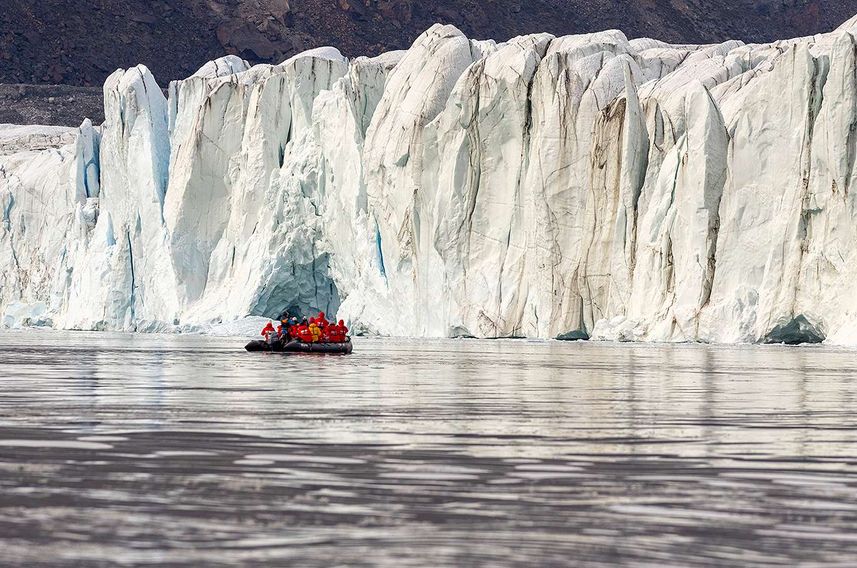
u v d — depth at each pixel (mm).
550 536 28812
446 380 83375
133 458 40531
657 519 30891
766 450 43781
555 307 191000
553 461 40406
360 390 72688
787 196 167375
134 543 27766
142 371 94750
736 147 172500
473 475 37250
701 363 112125
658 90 193875
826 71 167375
